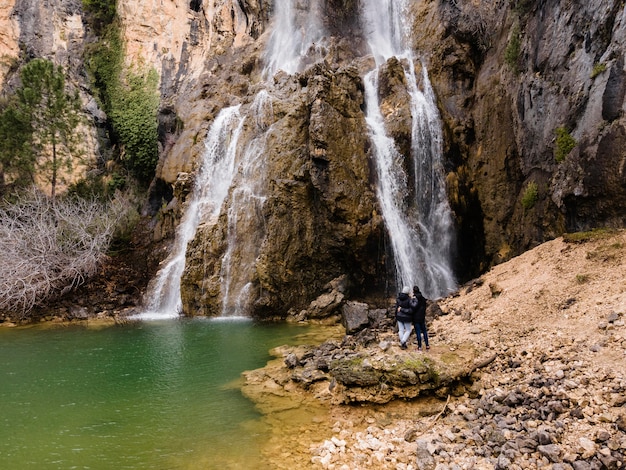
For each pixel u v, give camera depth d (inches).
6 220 812.0
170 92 1089.4
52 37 1059.9
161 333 577.6
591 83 519.8
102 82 1077.1
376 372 322.3
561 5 604.4
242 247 695.1
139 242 898.1
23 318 671.1
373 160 712.4
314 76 722.8
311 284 681.6
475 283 567.8
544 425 242.5
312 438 282.5
